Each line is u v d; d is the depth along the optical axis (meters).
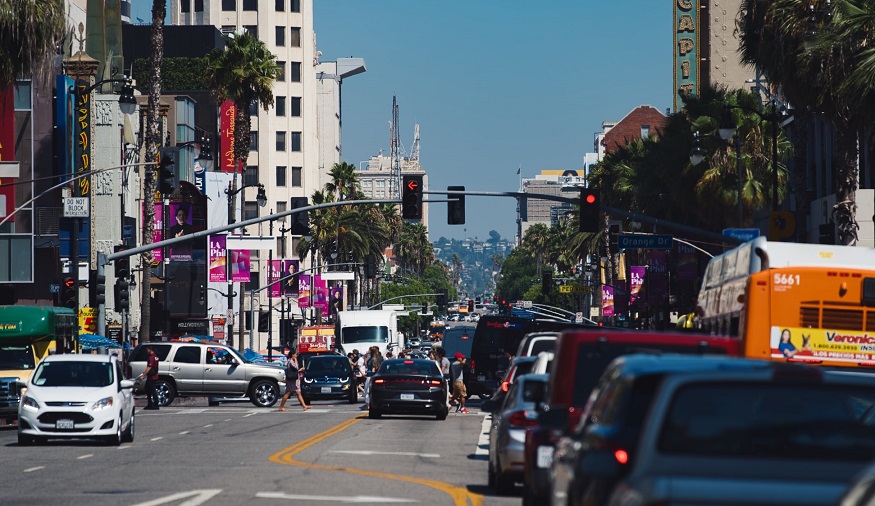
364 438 69.50
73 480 45.19
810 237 144.88
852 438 17.84
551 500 25.67
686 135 132.88
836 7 85.38
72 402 63.16
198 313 197.62
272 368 110.38
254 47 178.75
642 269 189.88
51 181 149.38
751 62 111.50
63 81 146.88
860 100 82.81
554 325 113.19
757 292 43.88
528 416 39.75
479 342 121.81
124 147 173.75
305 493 40.41
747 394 18.17
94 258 167.12
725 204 129.12
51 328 84.75
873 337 43.62
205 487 42.25
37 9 90.69
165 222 169.25
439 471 50.16
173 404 119.62
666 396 18.02
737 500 15.09
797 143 108.62
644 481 15.97
